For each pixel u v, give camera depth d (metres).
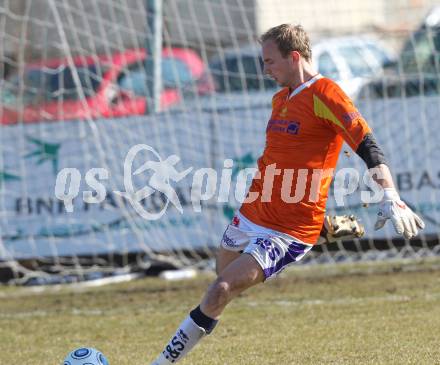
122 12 45.91
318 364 18.94
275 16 46.84
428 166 36.75
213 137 37.03
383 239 36.28
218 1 45.66
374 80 37.94
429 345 20.31
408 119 37.00
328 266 36.44
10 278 37.78
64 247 37.12
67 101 40.19
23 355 21.88
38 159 37.31
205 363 19.72
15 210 37.34
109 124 37.12
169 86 40.03
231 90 39.16
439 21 42.12
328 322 24.34
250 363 19.48
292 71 16.89
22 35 42.97
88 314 28.06
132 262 37.88
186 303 29.33
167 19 41.62
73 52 45.81
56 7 42.78
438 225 36.53
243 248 17.48
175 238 36.66
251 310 26.98
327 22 46.56
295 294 29.75
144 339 23.44
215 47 41.81
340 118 16.05
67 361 16.83
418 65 38.44
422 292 28.66
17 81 44.38
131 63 41.06
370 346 20.67
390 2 47.25
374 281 31.72
